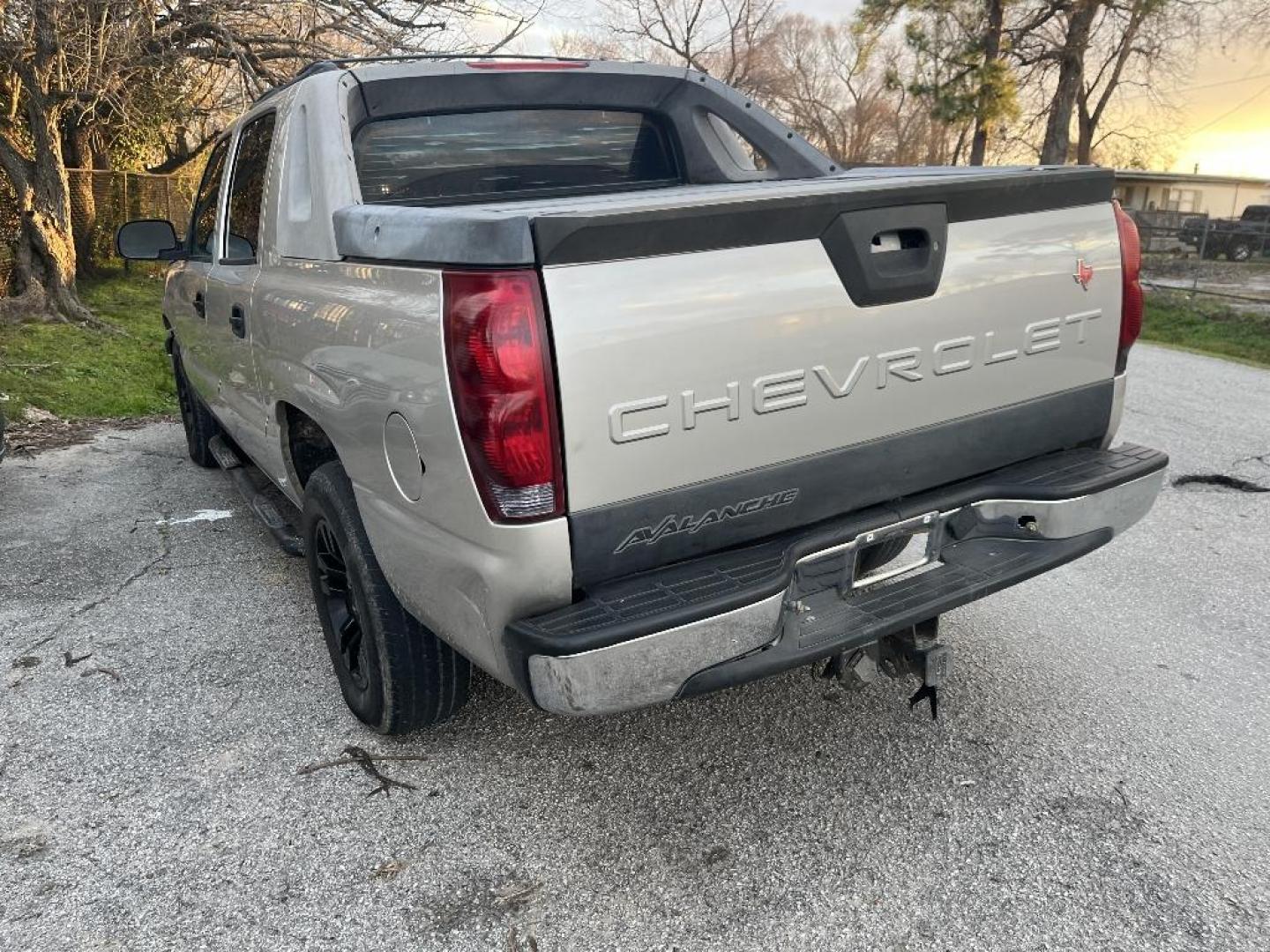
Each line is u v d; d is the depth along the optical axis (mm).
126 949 2186
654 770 2863
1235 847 2504
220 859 2477
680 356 2113
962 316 2551
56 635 3734
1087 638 3713
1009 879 2396
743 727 3076
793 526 2385
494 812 2672
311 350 2770
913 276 2420
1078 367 2869
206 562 4480
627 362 2055
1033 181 2623
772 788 2771
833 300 2312
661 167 4074
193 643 3668
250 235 3660
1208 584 4262
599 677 2018
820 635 2307
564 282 1977
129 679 3391
